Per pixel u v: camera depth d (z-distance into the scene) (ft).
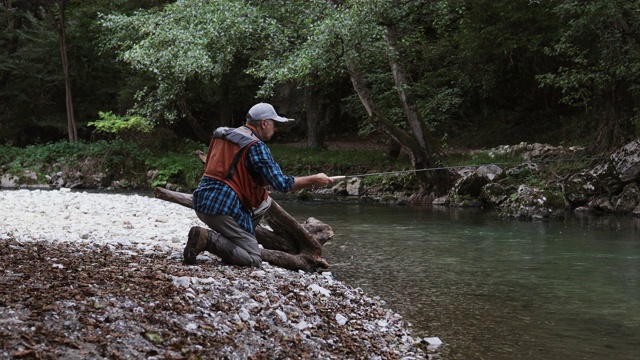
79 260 18.34
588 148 59.21
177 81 67.67
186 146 88.07
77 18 96.84
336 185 69.72
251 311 15.29
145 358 11.50
